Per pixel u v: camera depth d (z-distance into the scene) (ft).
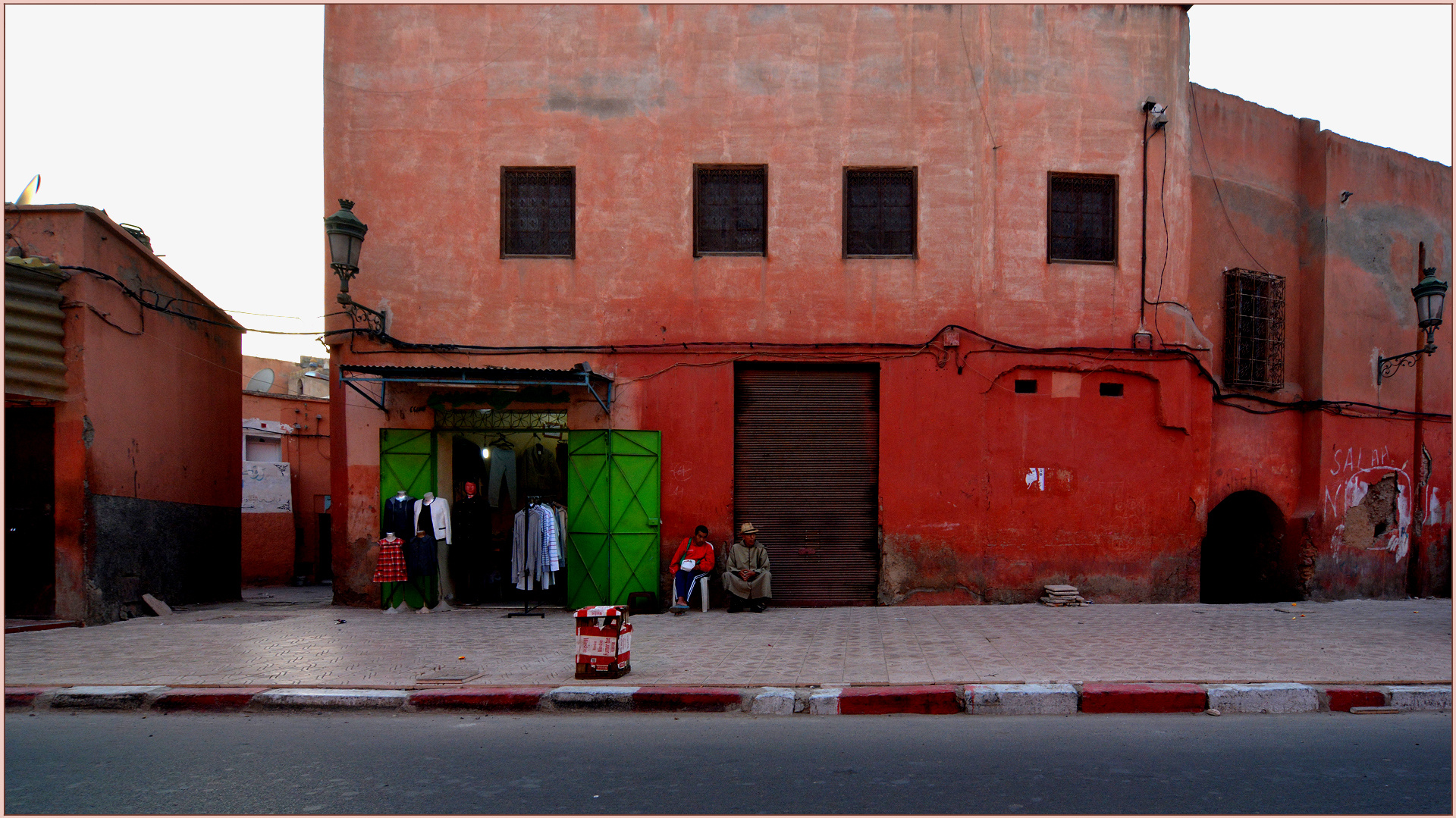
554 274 36.06
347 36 36.35
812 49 36.45
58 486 31.09
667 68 36.42
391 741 17.61
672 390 35.91
